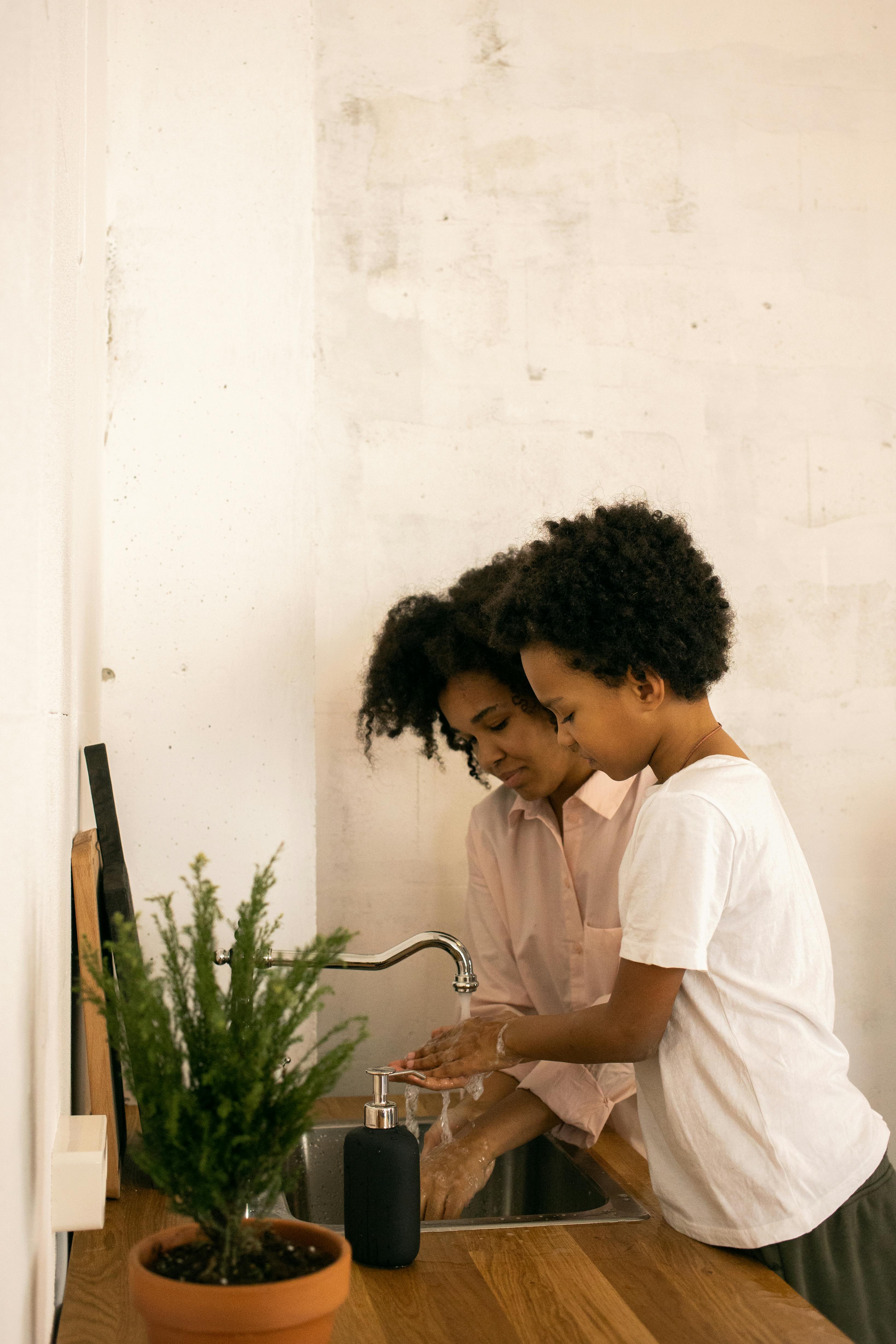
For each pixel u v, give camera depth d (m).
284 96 1.60
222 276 1.57
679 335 2.10
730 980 1.02
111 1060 1.10
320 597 1.96
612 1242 1.04
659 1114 1.08
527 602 1.07
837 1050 1.08
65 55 0.89
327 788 1.94
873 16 2.17
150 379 1.55
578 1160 1.32
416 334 2.01
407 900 1.95
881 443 2.16
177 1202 0.62
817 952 1.07
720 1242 1.02
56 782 0.85
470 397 2.02
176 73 1.57
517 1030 1.12
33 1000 0.69
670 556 1.07
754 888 1.02
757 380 2.13
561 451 2.05
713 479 2.10
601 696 1.07
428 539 2.00
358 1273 0.97
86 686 1.27
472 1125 1.32
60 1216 0.80
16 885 0.62
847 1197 1.02
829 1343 0.84
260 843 1.54
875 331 2.17
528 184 2.06
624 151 2.10
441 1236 1.05
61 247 0.85
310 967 0.66
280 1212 1.07
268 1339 0.57
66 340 0.91
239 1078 0.61
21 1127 0.64
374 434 1.99
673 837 1.00
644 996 1.00
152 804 1.53
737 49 2.15
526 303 2.05
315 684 1.68
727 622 1.11
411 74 2.03
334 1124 1.47
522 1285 0.94
